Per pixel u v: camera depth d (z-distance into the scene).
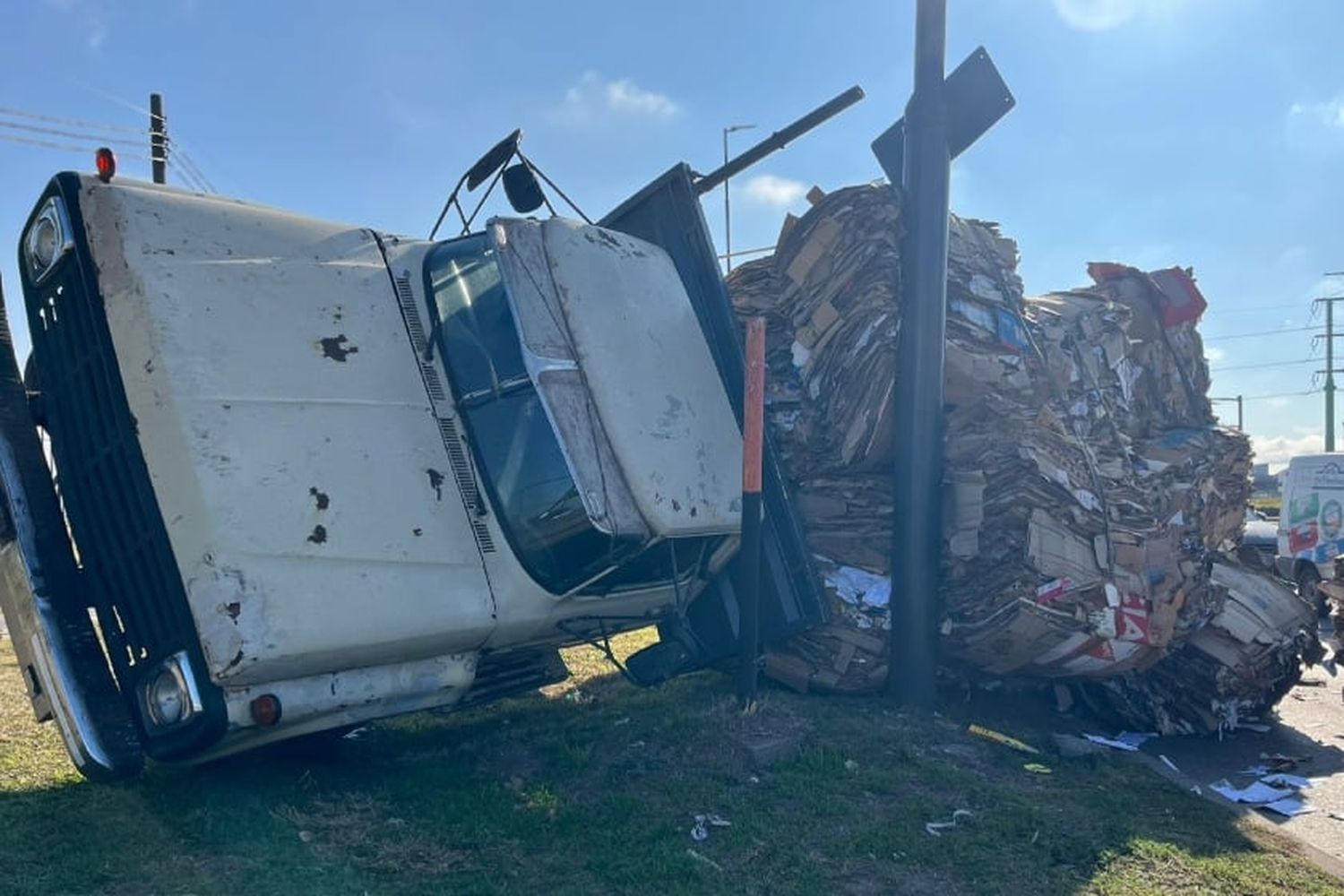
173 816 4.69
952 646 7.49
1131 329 9.96
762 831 5.00
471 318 5.82
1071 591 7.04
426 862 4.46
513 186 7.04
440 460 5.39
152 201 4.97
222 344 4.83
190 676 4.49
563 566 5.62
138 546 4.74
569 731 6.46
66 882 3.97
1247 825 5.86
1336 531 16.89
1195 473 8.88
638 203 7.67
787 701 7.07
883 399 7.63
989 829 5.25
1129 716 8.26
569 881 4.38
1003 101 7.29
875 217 7.91
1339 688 10.95
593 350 5.96
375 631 4.85
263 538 4.62
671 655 6.73
